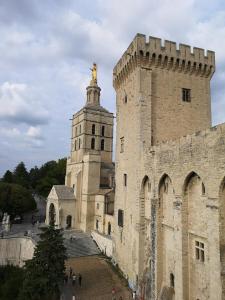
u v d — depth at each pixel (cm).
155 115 3869
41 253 3478
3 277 4528
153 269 3159
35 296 3238
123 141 4491
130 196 4031
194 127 4038
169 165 2947
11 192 8044
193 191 2628
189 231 2653
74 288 3759
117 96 4928
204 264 2430
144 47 3866
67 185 8088
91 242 5994
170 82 4003
